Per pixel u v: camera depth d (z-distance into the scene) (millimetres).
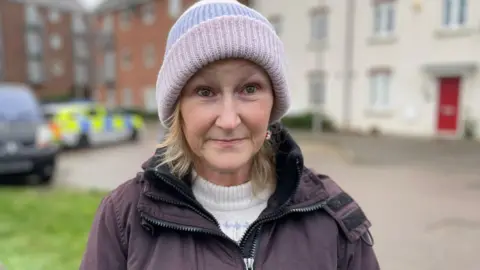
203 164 1252
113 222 1207
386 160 9945
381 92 16484
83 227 4500
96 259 1178
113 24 32531
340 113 17828
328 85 18203
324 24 18266
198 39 1088
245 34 1089
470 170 8570
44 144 7508
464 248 4195
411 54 15398
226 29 1081
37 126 7688
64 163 10531
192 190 1260
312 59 18766
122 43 31719
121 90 32250
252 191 1266
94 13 34062
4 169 7039
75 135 12875
